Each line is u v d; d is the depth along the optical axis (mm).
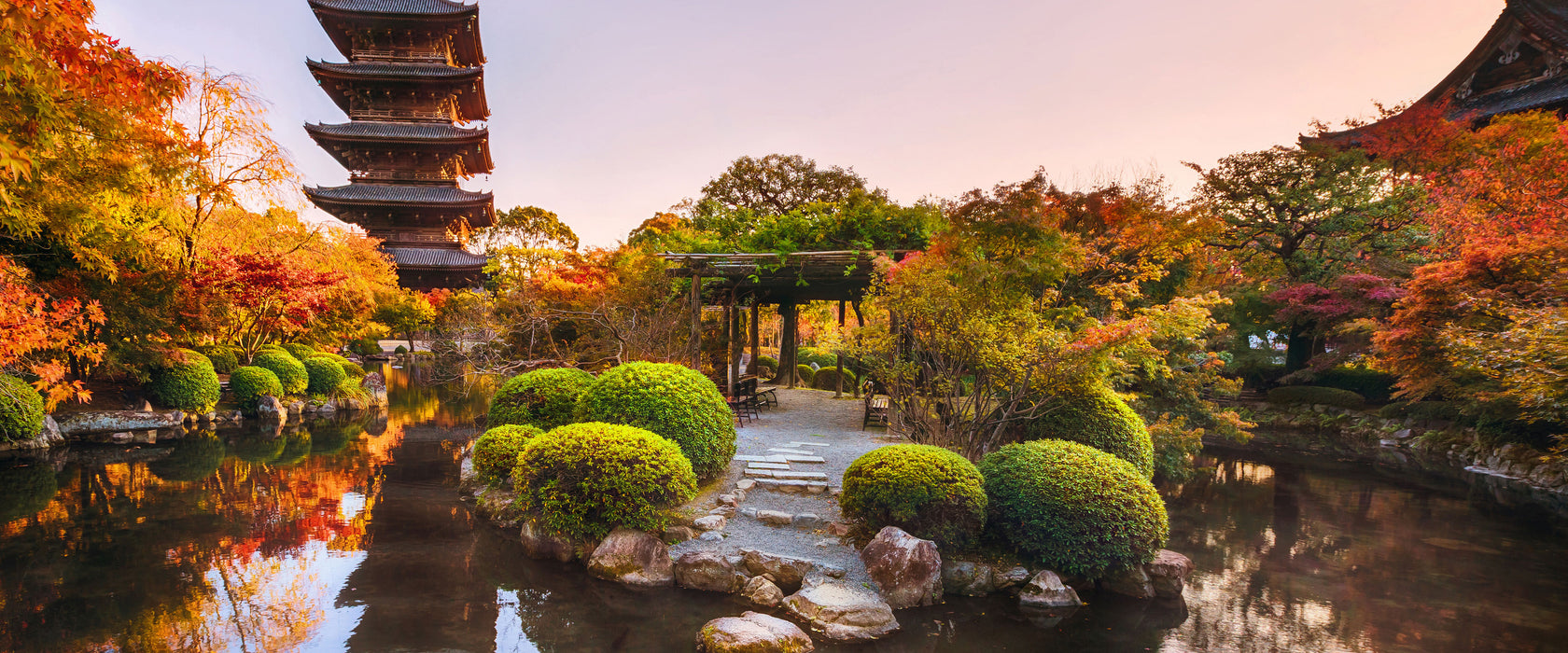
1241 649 4770
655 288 13406
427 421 15617
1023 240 7676
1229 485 10508
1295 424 17516
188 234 14570
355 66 33000
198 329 15719
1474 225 13828
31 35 4098
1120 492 5688
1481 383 12094
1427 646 4887
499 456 7875
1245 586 6098
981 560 5930
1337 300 17000
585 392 7863
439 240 35094
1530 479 10883
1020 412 7582
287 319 17703
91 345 11078
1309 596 5859
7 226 8891
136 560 6000
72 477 9281
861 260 12039
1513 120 17438
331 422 15289
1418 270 12188
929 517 5785
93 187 9414
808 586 5324
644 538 5938
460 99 36562
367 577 5762
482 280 34969
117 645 4328
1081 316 9844
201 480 9188
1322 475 11320
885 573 5375
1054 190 11914
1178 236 11227
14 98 5273
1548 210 11977
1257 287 20984
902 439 9859
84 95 6156
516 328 15094
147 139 9945
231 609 4988
